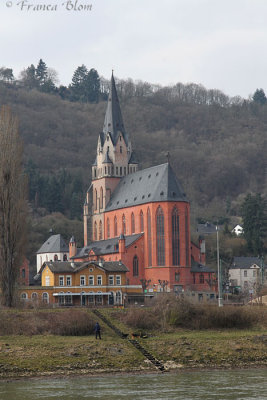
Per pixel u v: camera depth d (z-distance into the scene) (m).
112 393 162.25
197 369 196.62
